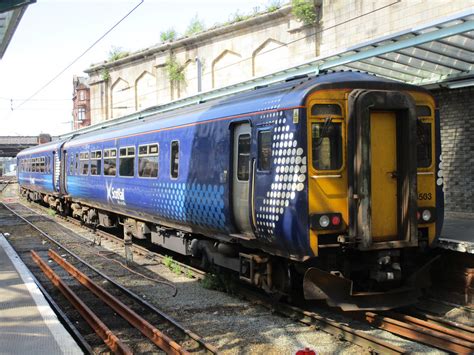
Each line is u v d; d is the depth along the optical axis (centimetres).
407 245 675
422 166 732
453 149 1119
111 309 809
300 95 668
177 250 1074
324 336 649
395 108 679
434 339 608
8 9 898
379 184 688
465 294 761
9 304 730
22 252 1346
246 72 1800
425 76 1072
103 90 2744
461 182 1103
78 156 1742
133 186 1231
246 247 840
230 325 705
